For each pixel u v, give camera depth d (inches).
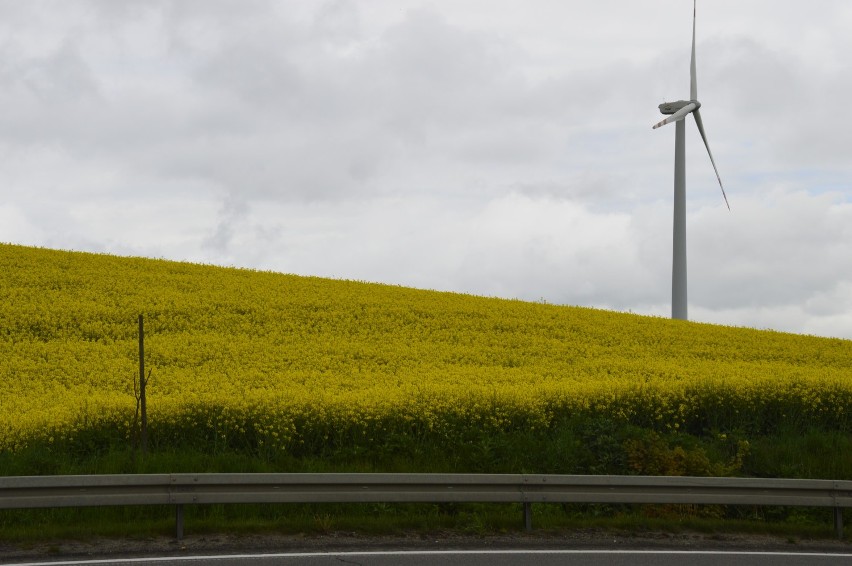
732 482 470.6
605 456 642.8
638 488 464.4
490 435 699.4
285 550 383.2
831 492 484.1
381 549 390.6
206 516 466.6
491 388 788.0
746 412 807.7
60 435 626.8
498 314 1325.0
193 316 1172.5
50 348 985.5
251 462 585.0
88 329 1079.6
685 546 425.7
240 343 1047.0
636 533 450.6
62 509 460.1
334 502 452.8
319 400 705.6
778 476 660.7
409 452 651.5
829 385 851.4
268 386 831.1
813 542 454.6
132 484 395.5
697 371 973.2
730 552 415.5
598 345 1165.7
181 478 402.3
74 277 1333.7
